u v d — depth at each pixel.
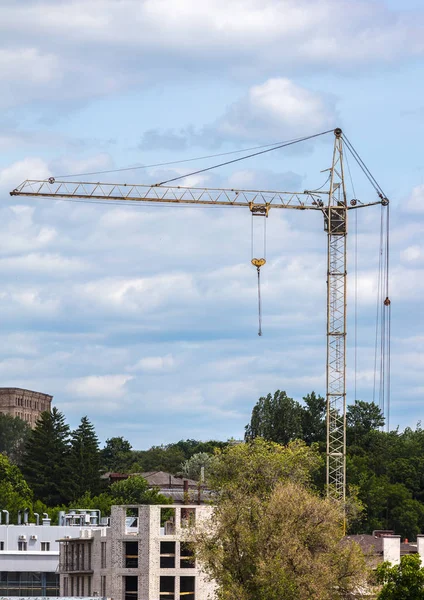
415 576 160.50
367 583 168.12
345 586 168.50
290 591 163.00
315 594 162.88
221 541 176.25
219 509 181.50
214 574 174.00
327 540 172.62
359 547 171.00
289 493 178.50
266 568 164.25
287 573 165.00
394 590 160.75
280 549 167.88
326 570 165.38
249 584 169.00
